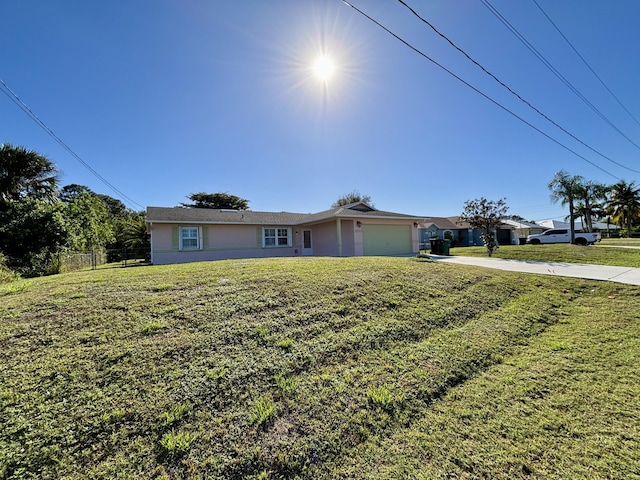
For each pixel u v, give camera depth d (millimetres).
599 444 2100
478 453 2018
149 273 5871
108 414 2078
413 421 2348
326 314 4031
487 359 3457
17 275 8539
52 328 3170
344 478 1817
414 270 6832
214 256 14297
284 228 16344
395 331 3850
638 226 40781
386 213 16328
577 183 20219
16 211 11258
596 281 7445
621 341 4012
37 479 1642
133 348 2855
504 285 6742
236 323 3533
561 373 3154
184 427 2053
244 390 2473
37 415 2027
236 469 1801
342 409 2383
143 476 1709
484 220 13812
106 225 22859
